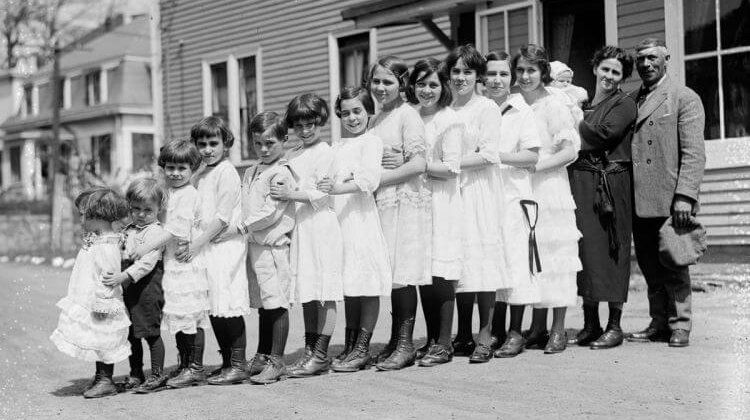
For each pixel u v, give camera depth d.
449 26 12.38
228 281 5.21
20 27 29.11
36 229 23.05
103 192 5.01
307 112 5.39
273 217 5.23
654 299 6.06
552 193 5.81
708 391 4.48
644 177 5.80
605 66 6.03
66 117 33.09
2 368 6.28
